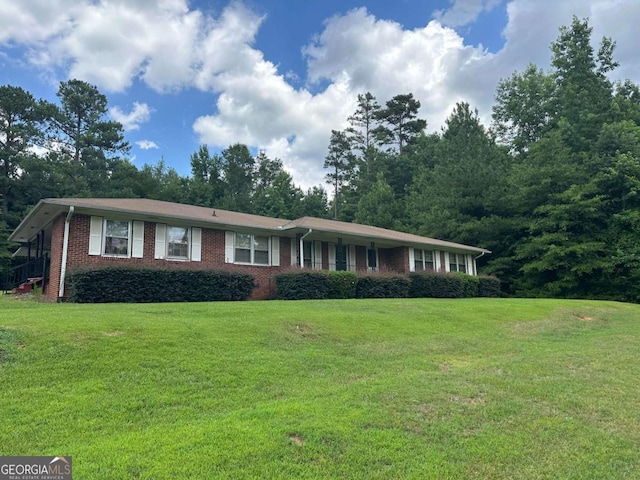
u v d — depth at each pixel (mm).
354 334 9547
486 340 10516
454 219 30609
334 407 5324
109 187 40125
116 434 4496
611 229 25891
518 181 28719
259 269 18031
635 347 10266
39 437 4348
